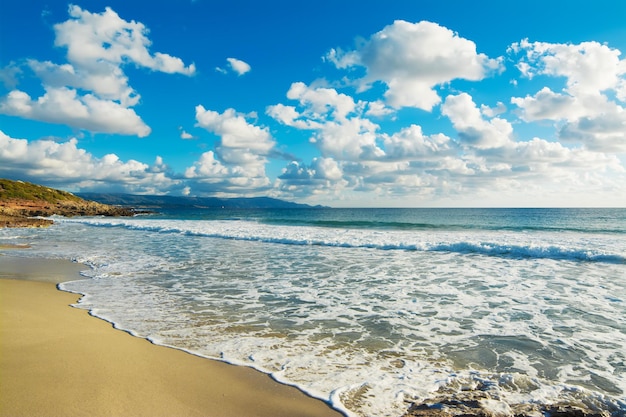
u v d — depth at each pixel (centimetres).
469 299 902
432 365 527
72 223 4472
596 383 477
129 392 423
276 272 1256
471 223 4022
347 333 664
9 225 3541
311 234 2495
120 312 780
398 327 698
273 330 678
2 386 421
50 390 415
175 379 464
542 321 733
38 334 608
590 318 749
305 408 402
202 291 983
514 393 436
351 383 465
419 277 1168
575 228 3103
